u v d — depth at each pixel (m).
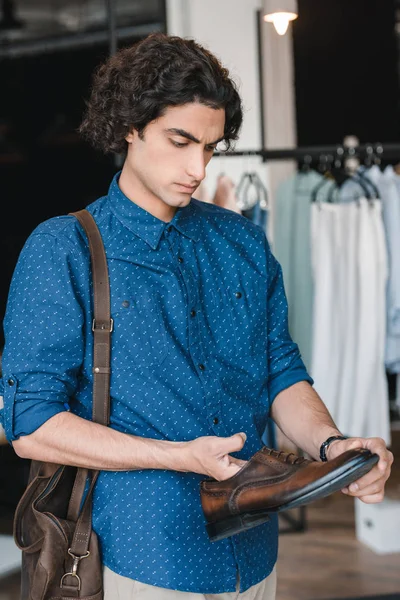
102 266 1.53
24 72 6.34
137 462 1.44
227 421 1.59
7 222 6.35
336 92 7.37
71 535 1.51
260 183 4.15
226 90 1.44
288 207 4.56
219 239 1.67
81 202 6.38
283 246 4.59
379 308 4.16
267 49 5.51
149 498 1.50
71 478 1.55
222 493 1.43
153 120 1.45
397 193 4.29
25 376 1.47
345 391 4.23
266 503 1.39
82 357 1.52
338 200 4.46
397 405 4.51
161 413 1.52
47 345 1.47
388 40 7.31
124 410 1.52
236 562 1.54
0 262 6.30
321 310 4.25
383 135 7.42
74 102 6.32
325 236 4.24
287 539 4.38
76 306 1.49
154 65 1.43
